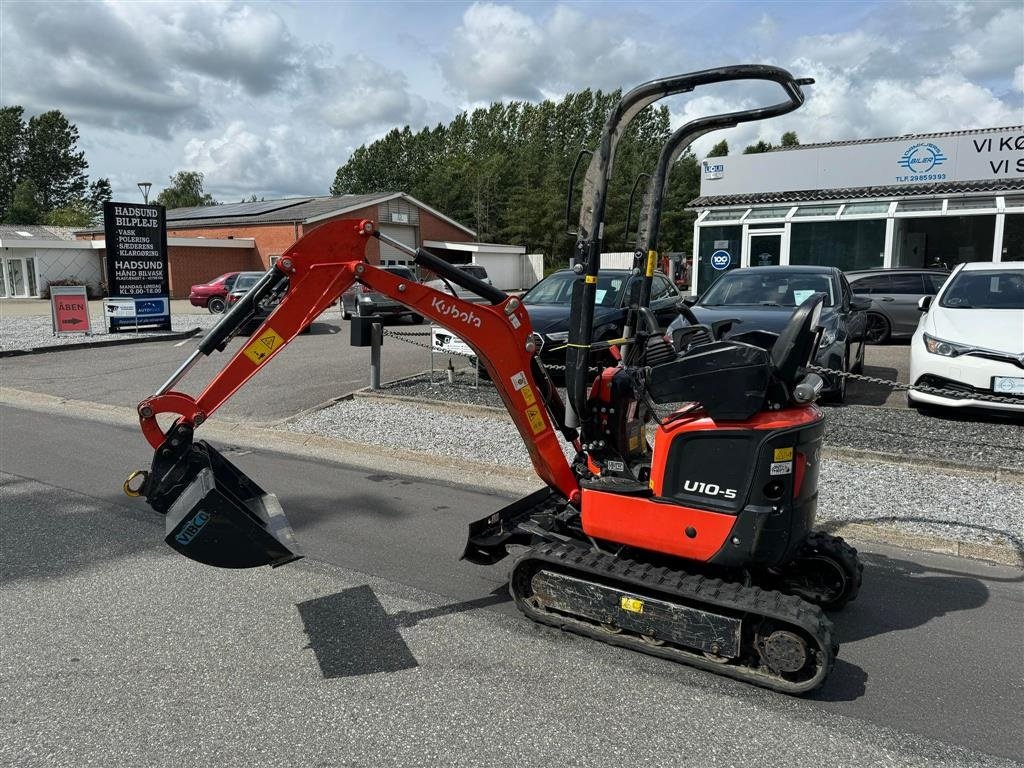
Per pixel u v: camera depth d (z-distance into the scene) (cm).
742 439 336
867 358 1310
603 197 376
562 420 430
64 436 849
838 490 609
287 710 322
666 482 356
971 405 755
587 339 386
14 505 602
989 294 867
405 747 296
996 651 374
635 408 407
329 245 387
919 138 2078
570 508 419
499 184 6469
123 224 1864
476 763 287
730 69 352
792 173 2245
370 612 418
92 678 348
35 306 3394
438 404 941
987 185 1986
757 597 333
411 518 577
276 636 389
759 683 337
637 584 349
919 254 2177
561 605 383
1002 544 504
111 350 1634
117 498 620
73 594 439
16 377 1265
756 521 334
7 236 4522
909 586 450
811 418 342
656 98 366
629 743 300
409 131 8625
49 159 7838
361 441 805
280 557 363
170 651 374
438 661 364
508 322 402
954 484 615
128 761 287
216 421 914
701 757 291
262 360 388
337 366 1313
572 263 393
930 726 312
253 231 3788
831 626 324
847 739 303
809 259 2169
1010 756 292
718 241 2292
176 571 473
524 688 340
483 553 431
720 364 335
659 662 363
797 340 333
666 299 1091
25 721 314
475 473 700
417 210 4166
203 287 2891
